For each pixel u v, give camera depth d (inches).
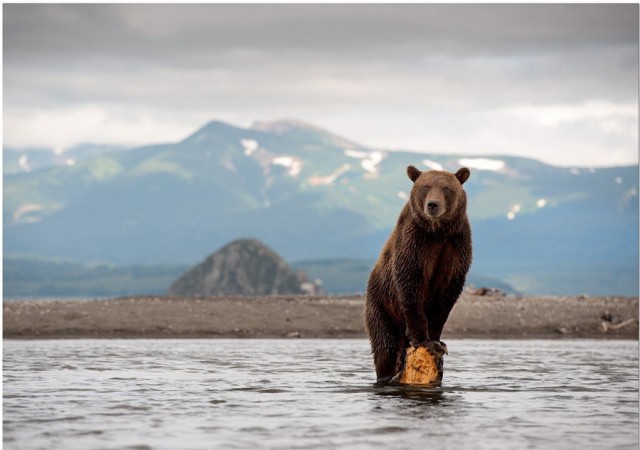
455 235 2036.2
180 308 4911.4
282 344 3969.0
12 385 2324.1
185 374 2605.8
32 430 1674.5
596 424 1759.4
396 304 2150.6
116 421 1763.0
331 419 1787.6
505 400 2057.1
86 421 1763.0
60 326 4436.5
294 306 5103.3
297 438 1608.0
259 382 2393.0
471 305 5221.5
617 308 5241.1
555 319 4955.7
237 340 4239.7
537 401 2047.2
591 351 3668.8
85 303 5083.7
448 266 2053.4
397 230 2106.3
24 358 3117.6
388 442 1581.0
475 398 2082.9
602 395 2161.7
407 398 2063.2
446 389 2233.0
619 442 1594.5
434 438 1616.6
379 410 1894.7
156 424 1733.5
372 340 2233.0
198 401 2022.6
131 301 5300.2
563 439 1616.6
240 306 5049.2
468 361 3137.3
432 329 2142.0
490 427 1720.0
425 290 2070.6
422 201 2004.2
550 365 2979.8
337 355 3329.2
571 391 2240.4
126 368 2778.1
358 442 1579.7
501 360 3184.1
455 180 2047.2
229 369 2758.4
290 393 2156.7
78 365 2869.1
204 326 4571.9
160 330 4483.3
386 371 2234.3
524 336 4638.3
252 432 1657.2
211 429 1684.3
